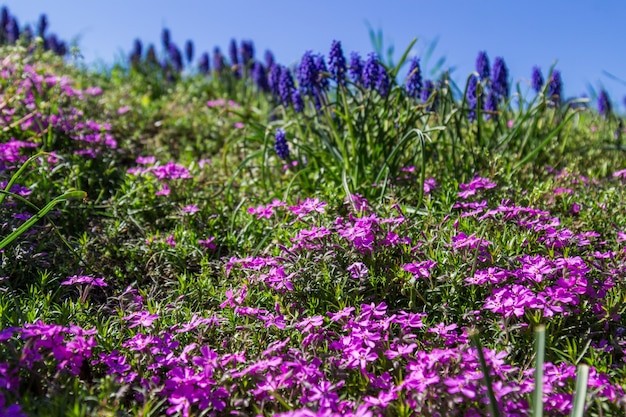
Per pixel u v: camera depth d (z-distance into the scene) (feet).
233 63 5.81
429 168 3.07
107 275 2.50
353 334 1.92
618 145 3.63
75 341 1.85
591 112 4.20
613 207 2.66
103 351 1.98
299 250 2.27
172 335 2.03
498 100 3.47
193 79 6.13
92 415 1.60
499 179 2.83
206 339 2.07
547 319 1.99
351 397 1.83
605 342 1.98
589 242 2.23
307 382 1.75
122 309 2.11
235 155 3.83
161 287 2.42
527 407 1.69
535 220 2.33
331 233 2.30
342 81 2.99
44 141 3.17
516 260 2.13
